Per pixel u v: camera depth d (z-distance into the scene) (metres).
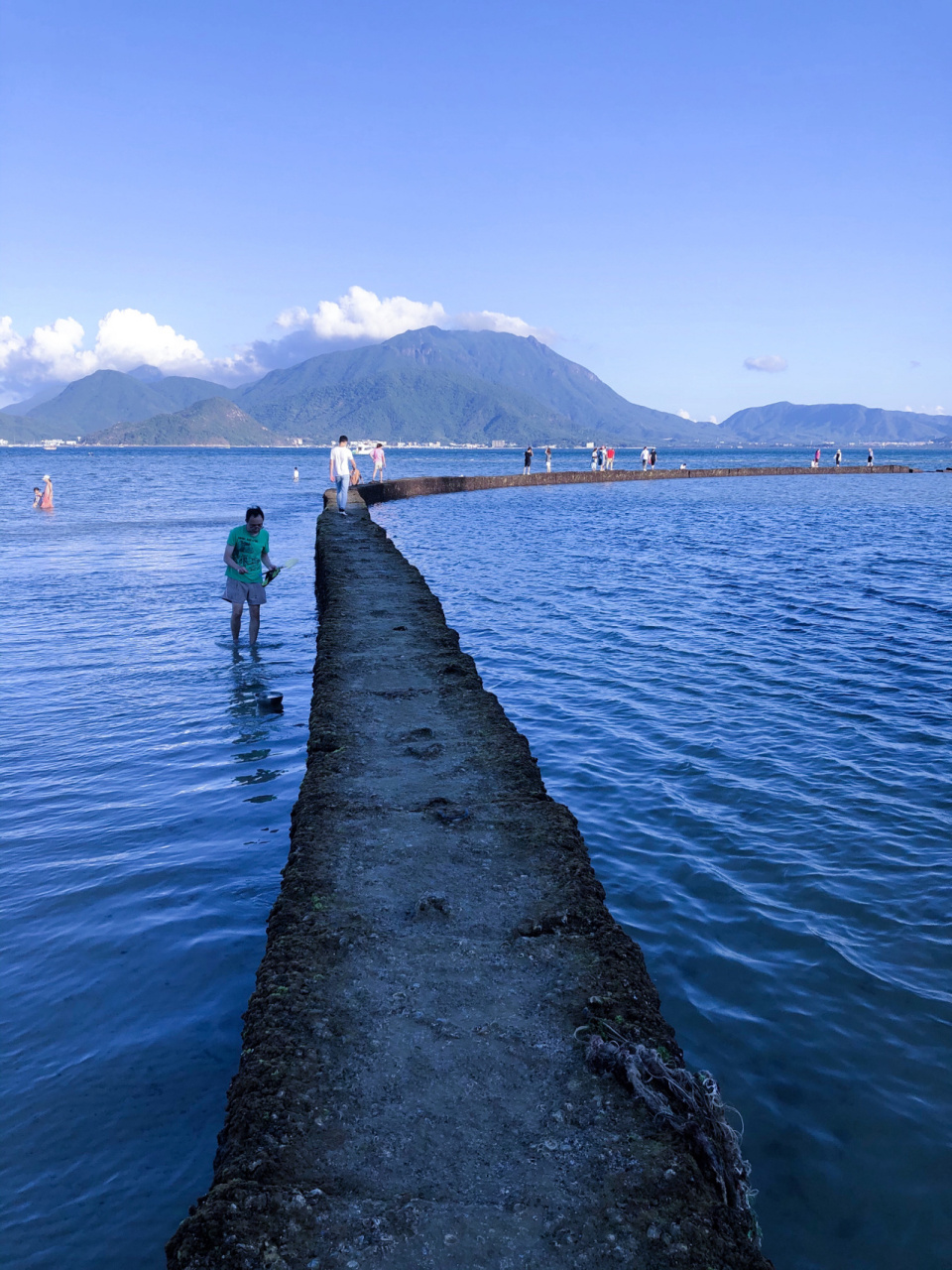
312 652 11.39
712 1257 2.09
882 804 6.52
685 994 4.21
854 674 10.37
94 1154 3.04
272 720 8.46
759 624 13.36
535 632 12.74
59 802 6.42
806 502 44.28
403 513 35.41
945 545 25.00
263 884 5.14
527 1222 2.18
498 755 5.64
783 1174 3.13
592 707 9.04
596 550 23.25
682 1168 2.36
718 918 4.93
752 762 7.41
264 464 109.44
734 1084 3.58
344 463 24.67
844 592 16.42
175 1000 3.97
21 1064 3.52
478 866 4.16
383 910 3.76
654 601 15.34
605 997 3.10
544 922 3.63
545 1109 2.59
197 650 11.45
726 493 51.91
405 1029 2.96
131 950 4.41
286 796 6.55
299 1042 2.87
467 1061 2.80
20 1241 2.69
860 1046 3.83
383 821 4.65
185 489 50.88
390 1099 2.62
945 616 14.03
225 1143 2.54
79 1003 3.95
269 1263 2.04
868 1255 2.81
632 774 7.17
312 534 25.78
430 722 6.34
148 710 8.75
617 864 5.60
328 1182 2.30
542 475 58.03
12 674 10.10
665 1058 2.82
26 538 24.30
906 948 4.62
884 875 5.41
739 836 5.98
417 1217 2.18
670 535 27.42
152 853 5.55
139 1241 2.69
